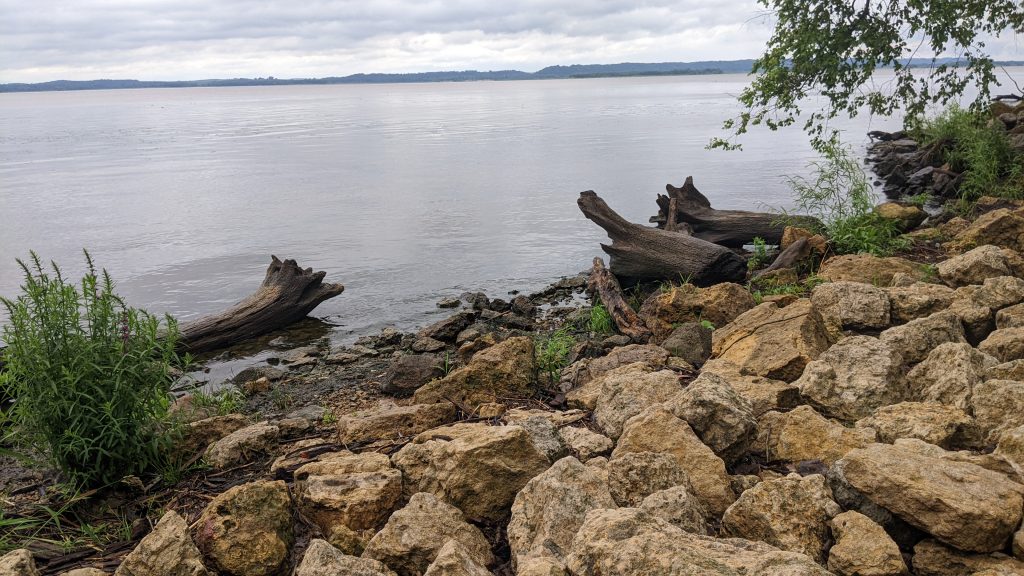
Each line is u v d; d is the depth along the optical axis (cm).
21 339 532
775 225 1427
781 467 498
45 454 573
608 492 434
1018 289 729
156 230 1883
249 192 2538
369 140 4866
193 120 9044
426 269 1447
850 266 1001
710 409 499
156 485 559
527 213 2005
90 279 571
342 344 1046
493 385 716
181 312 1217
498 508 469
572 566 346
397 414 641
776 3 1452
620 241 1195
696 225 1492
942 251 1161
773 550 335
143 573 408
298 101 19450
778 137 4197
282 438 650
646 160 3203
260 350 1030
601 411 601
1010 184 1705
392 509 479
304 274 1132
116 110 13900
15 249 1681
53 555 471
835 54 1418
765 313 739
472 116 7838
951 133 2242
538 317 1123
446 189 2489
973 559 367
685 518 397
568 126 5697
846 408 554
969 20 1438
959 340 659
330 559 380
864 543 370
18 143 5256
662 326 903
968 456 428
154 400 586
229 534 434
